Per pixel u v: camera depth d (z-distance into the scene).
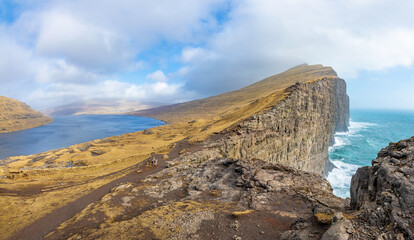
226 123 77.94
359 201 10.94
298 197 17.73
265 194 18.75
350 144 141.38
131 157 58.00
